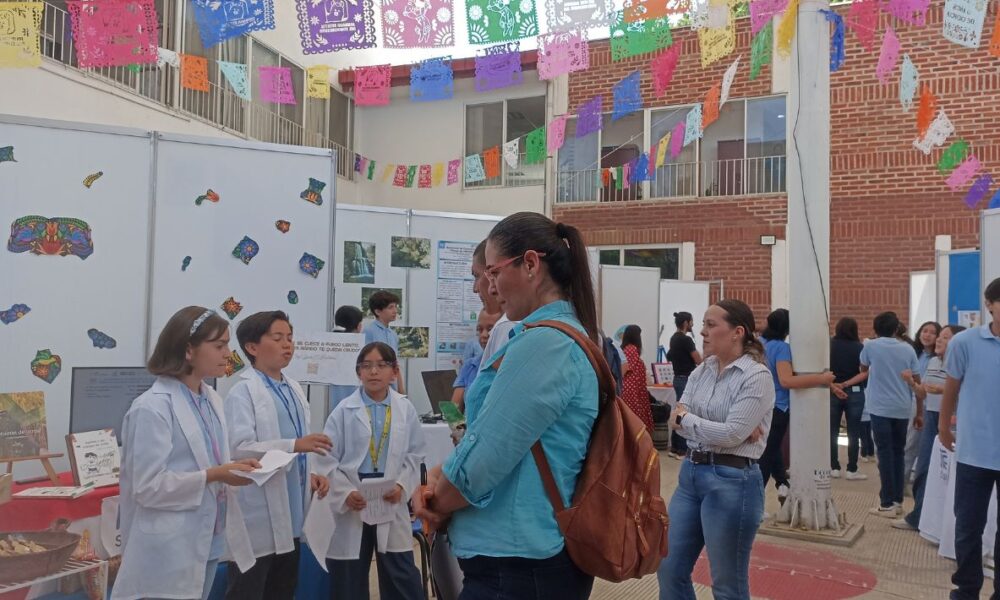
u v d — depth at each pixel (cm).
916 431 789
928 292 1098
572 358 183
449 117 1340
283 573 361
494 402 178
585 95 1255
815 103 609
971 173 731
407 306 831
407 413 412
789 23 573
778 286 1183
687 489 347
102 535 379
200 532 285
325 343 487
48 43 778
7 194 471
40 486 391
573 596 186
